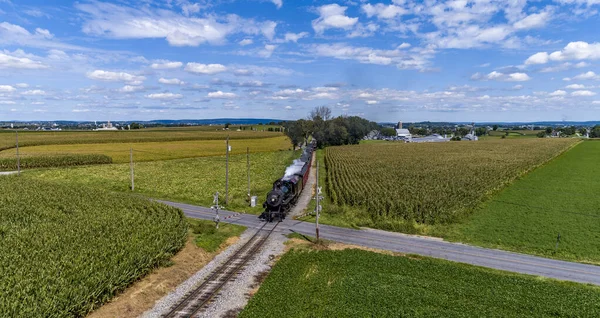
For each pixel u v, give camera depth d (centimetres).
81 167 7725
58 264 2197
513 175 6612
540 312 2123
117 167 7875
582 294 2369
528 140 17412
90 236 2706
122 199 3997
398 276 2553
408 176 6272
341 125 16238
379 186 5434
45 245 2478
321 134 15388
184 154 10231
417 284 2433
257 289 2411
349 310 2081
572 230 3716
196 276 2603
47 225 2934
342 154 11069
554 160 9469
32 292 1914
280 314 2041
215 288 2403
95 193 4244
